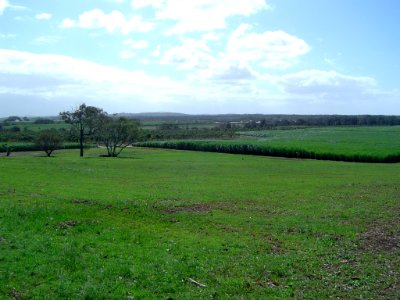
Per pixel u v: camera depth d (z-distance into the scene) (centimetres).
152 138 14212
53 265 1396
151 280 1319
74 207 2242
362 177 4681
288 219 2255
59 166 4938
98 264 1426
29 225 1834
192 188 3403
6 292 1193
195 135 15138
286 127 19800
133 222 2044
